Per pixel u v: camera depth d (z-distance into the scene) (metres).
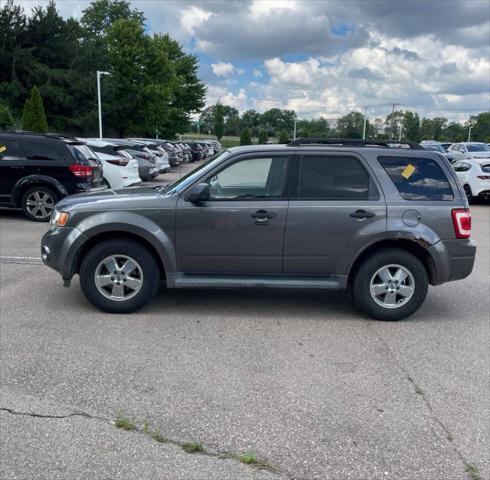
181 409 3.45
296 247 5.22
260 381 3.89
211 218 5.14
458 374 4.13
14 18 36.59
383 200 5.23
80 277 5.25
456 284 6.98
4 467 2.82
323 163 5.28
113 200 5.27
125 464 2.87
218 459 2.94
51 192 10.54
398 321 5.38
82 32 44.56
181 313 5.42
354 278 5.34
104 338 4.64
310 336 4.88
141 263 5.21
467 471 2.90
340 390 3.79
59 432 3.15
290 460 2.95
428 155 5.37
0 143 10.48
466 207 5.30
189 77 64.81
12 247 8.32
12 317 5.12
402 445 3.13
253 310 5.61
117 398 3.58
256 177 5.26
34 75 35.91
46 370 3.97
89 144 13.81
